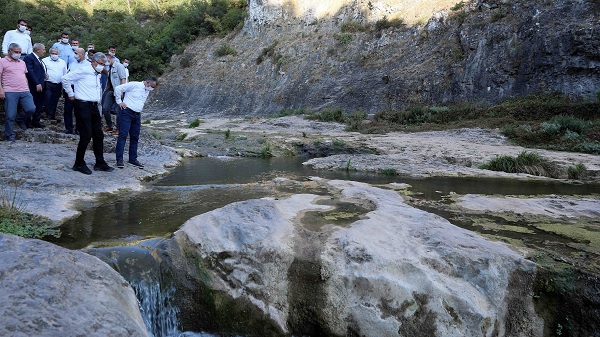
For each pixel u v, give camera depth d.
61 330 2.21
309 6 35.47
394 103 24.30
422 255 3.64
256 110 30.50
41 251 2.88
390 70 26.62
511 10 23.48
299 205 5.21
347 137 15.52
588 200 6.48
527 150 12.45
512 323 3.51
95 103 6.69
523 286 3.58
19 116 8.62
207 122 22.70
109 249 3.73
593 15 19.86
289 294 3.76
